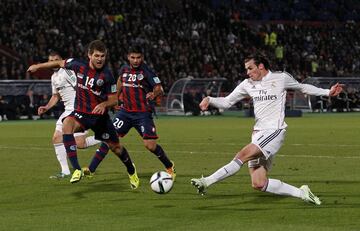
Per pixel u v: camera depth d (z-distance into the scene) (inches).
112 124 1047.6
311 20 5418.3
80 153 1628.9
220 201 929.5
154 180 899.4
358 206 887.1
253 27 5147.6
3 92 3213.6
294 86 903.7
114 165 1384.1
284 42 4751.5
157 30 4222.4
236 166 872.3
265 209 868.0
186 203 915.4
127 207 888.3
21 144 1882.4
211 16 4606.3
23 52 3681.1
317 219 802.8
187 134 2245.3
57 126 1194.0
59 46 3718.0
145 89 1153.4
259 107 895.7
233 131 2389.3
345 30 5142.7
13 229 754.2
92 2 4242.1
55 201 937.5
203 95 3622.0
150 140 1142.3
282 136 892.0
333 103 3912.4
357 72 4793.3
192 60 4116.6
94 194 998.4
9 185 1089.4
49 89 3307.1
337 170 1272.1
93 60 1017.5
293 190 883.4
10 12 3833.7
